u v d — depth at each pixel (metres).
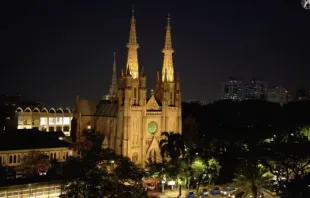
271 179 95.25
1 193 81.75
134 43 135.88
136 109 135.38
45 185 88.56
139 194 77.38
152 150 139.00
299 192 79.06
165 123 142.12
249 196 87.88
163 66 146.38
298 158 102.88
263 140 154.88
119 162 84.25
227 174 125.94
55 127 188.62
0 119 195.88
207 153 119.19
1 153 113.75
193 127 162.75
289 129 168.38
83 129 150.12
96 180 73.88
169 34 146.12
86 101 156.12
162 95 143.75
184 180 108.12
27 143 123.31
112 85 179.25
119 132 134.25
